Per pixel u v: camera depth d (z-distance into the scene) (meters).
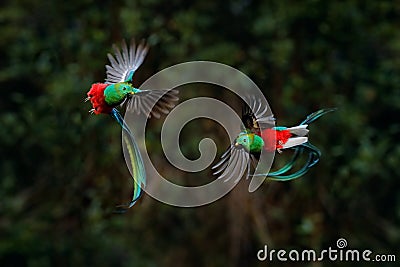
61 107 18.97
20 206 19.97
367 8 19.92
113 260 20.05
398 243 20.42
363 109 20.23
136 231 20.09
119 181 19.17
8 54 20.09
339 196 19.72
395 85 20.12
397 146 19.97
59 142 19.33
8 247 19.67
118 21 19.22
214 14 20.17
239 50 19.75
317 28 19.78
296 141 7.40
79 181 19.64
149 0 19.05
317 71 19.64
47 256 19.98
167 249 20.30
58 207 19.97
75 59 19.59
